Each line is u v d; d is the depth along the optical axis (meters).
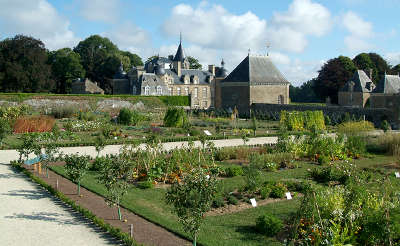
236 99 63.88
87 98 62.72
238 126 42.09
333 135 35.19
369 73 72.38
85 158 15.77
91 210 13.40
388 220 10.02
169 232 11.56
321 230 10.04
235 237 11.18
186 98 75.00
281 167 20.92
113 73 96.12
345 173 17.59
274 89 64.25
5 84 73.31
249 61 63.84
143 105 67.94
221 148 24.67
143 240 10.81
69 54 94.25
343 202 11.51
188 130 35.78
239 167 19.28
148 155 19.28
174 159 18.72
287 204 14.40
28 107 51.00
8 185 16.64
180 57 102.12
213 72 96.88
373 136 29.20
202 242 10.69
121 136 32.41
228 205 14.23
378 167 21.45
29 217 12.64
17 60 74.75
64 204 14.16
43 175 18.69
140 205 14.08
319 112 43.22
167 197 10.66
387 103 58.69
